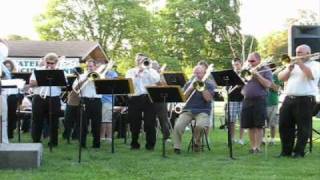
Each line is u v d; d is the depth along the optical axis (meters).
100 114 10.48
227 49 47.34
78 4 41.41
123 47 40.88
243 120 9.75
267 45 46.72
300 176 7.45
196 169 8.02
